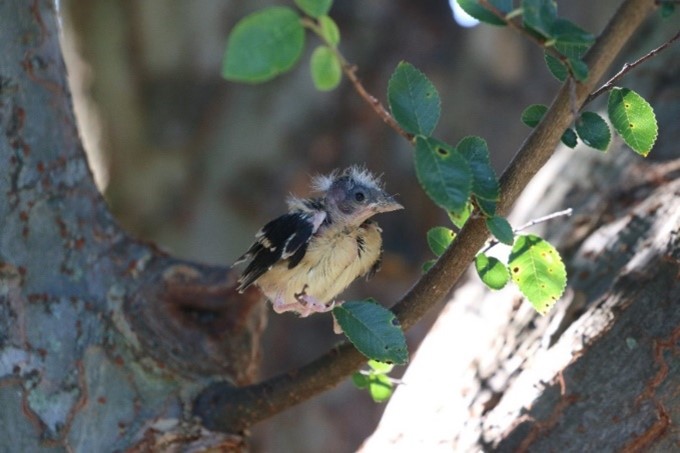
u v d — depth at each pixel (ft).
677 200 32.14
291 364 61.16
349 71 22.90
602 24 66.23
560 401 29.27
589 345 29.50
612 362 28.96
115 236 34.12
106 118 66.03
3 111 32.94
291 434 58.49
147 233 65.67
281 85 64.90
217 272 33.76
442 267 26.55
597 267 32.01
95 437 30.89
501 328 33.37
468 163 22.58
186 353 32.78
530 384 30.27
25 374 30.83
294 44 20.95
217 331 33.73
